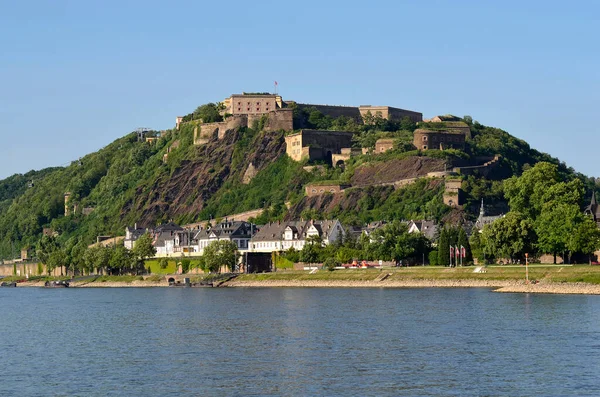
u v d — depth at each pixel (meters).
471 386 147.88
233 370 164.12
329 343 192.00
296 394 144.75
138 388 151.12
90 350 192.62
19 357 185.38
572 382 149.00
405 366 164.00
